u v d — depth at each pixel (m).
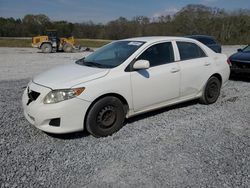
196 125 5.03
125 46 5.24
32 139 4.32
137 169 3.50
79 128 4.25
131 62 4.77
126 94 4.64
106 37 60.78
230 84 8.95
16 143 4.17
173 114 5.61
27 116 4.49
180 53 5.61
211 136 4.55
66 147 4.08
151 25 56.12
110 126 4.54
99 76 4.39
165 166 3.58
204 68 5.98
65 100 4.07
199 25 54.78
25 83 8.83
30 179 3.25
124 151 3.98
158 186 3.15
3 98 6.73
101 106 4.36
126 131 4.70
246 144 4.27
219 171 3.47
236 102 6.66
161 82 5.11
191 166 3.58
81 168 3.51
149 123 5.08
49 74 4.69
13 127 4.78
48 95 4.12
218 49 14.48
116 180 3.26
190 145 4.20
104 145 4.17
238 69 9.18
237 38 53.78
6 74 10.86
